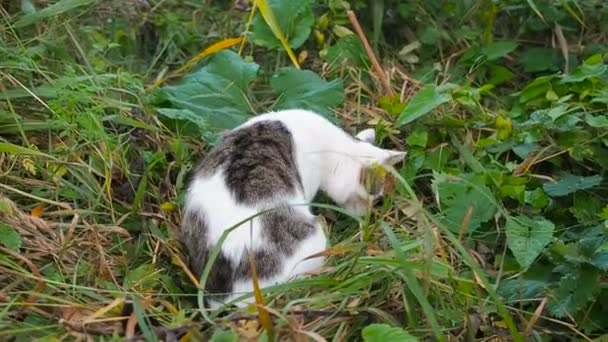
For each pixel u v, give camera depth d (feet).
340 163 12.51
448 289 10.44
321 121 12.69
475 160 12.95
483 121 13.76
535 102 14.11
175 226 11.85
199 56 14.14
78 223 11.53
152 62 15.16
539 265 11.46
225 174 11.08
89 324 9.58
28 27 14.51
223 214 10.71
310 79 14.32
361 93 14.84
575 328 10.64
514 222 11.49
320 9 16.03
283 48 15.06
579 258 10.75
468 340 9.96
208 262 9.71
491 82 15.19
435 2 16.15
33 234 11.07
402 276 10.00
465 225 10.66
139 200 11.91
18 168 12.06
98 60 14.42
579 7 15.66
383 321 9.90
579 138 13.05
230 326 9.26
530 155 13.15
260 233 10.53
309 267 10.67
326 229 11.58
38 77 13.43
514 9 16.08
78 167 12.10
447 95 13.41
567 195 12.51
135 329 9.67
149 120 13.24
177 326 9.28
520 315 10.52
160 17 15.75
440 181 12.10
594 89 13.64
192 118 13.03
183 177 12.53
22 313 9.84
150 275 10.95
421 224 11.19
